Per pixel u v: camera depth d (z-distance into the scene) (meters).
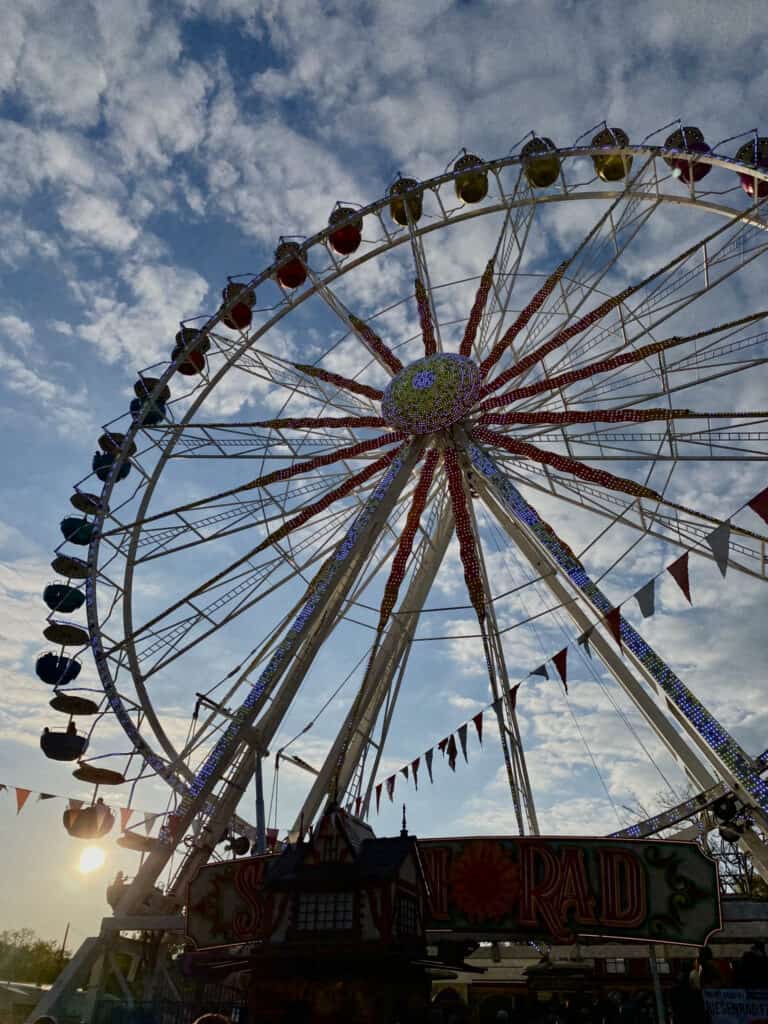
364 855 16.11
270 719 25.28
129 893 22.58
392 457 30.98
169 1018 19.91
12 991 39.75
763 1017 13.58
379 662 30.28
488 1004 24.66
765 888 30.75
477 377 29.75
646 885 16.31
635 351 26.69
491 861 17.12
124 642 29.27
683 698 20.12
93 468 32.91
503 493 26.78
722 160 26.77
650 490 25.38
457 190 31.92
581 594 23.09
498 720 27.84
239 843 26.27
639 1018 17.89
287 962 15.22
